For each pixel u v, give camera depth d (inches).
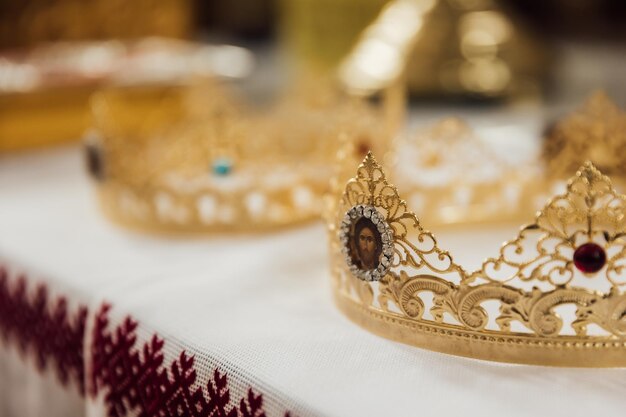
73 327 26.4
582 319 21.8
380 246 22.9
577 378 21.6
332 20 62.4
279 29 106.7
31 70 43.4
